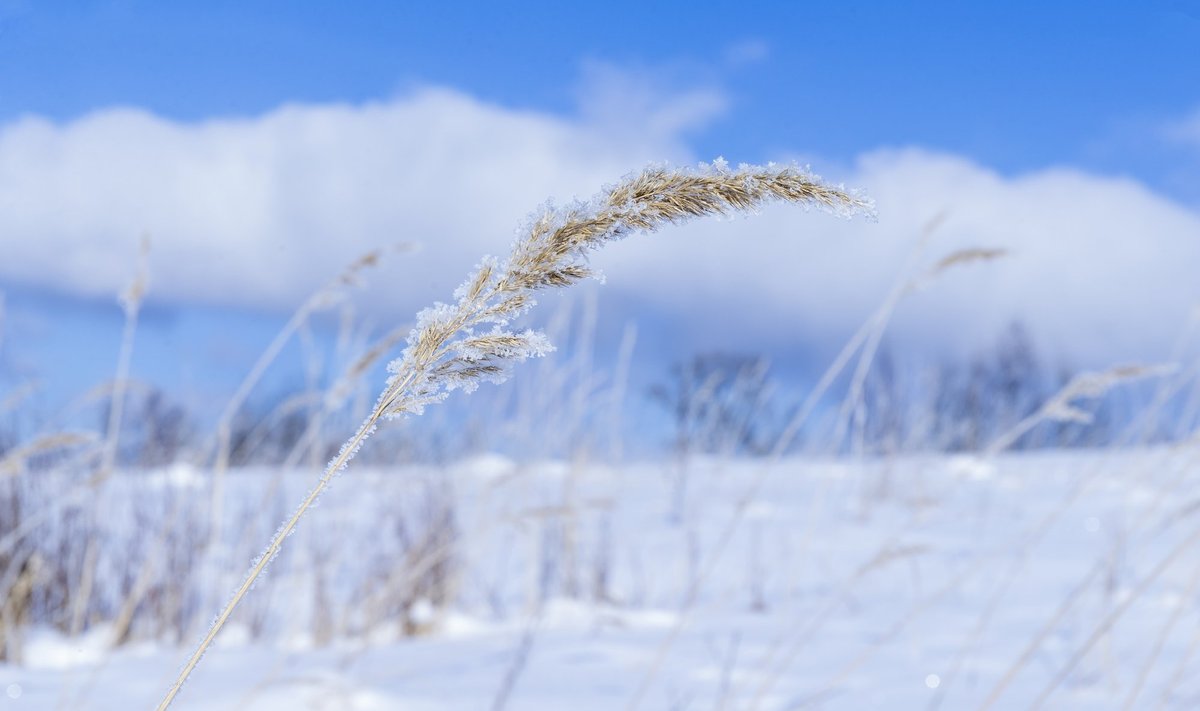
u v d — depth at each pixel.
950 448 7.50
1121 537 4.12
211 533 4.48
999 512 6.55
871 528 6.51
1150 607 4.30
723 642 3.99
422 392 0.84
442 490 5.05
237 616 4.32
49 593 4.27
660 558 5.72
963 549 5.77
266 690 3.12
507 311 0.81
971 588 4.97
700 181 0.78
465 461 5.50
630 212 0.79
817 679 3.37
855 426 4.42
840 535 6.32
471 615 4.66
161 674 3.47
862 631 4.17
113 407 4.13
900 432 7.16
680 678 3.41
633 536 6.10
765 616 4.54
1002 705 3.01
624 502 7.11
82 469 4.44
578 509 4.29
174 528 4.43
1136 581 4.72
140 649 4.09
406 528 4.87
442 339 0.83
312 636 4.18
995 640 3.94
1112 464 4.64
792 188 0.78
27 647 3.90
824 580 5.29
